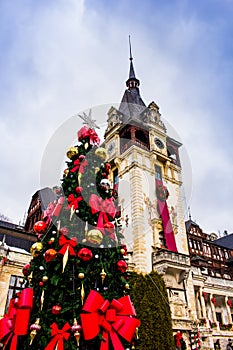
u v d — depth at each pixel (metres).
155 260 20.95
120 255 4.19
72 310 3.51
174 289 21.23
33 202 13.86
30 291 3.67
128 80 41.03
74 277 3.68
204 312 25.17
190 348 19.62
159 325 15.03
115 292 3.88
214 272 36.19
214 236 51.22
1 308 14.73
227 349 25.28
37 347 3.41
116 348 3.30
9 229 19.12
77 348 3.34
